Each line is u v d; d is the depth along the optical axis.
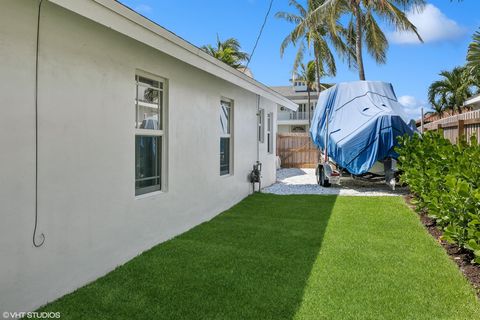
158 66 5.21
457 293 3.65
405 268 4.34
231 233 5.91
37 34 3.18
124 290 3.68
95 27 3.92
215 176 7.41
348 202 8.76
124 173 4.50
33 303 3.19
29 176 3.13
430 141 7.20
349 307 3.36
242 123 9.23
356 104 11.19
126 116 4.52
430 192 5.83
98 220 4.02
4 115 2.90
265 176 11.74
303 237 5.65
